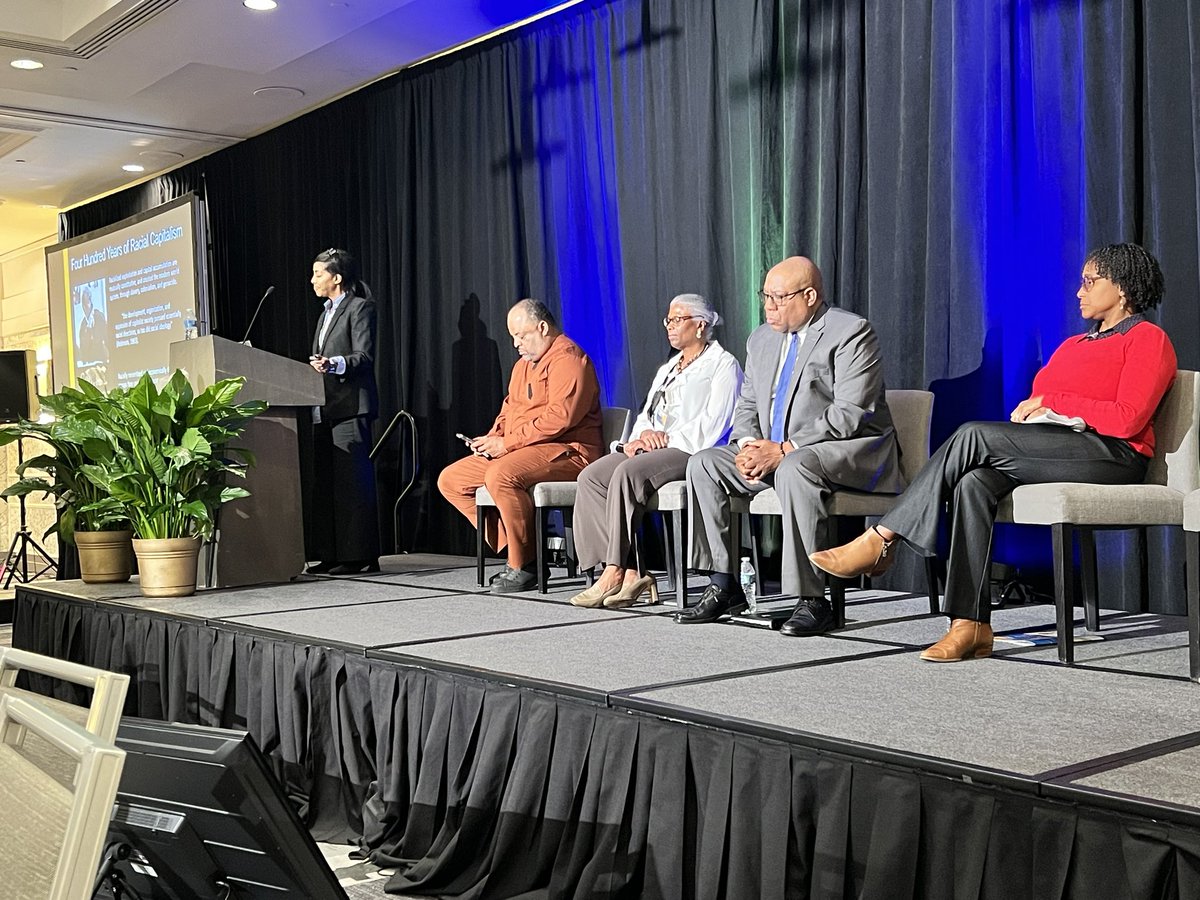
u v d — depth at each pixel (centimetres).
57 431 385
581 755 209
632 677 224
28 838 84
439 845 231
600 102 505
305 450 472
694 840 191
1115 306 275
